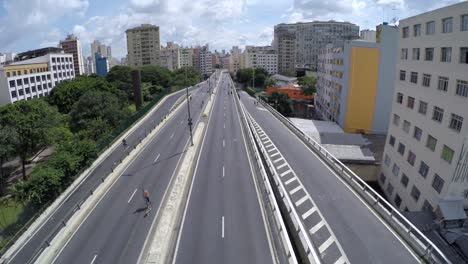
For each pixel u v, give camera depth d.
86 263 21.30
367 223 23.80
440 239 24.67
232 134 55.00
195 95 107.88
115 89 86.62
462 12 25.66
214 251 21.27
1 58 127.75
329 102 74.69
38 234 27.02
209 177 34.75
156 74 122.50
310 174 34.28
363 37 73.50
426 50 31.67
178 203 28.48
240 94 118.31
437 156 28.62
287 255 19.91
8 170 50.94
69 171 35.88
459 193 26.66
